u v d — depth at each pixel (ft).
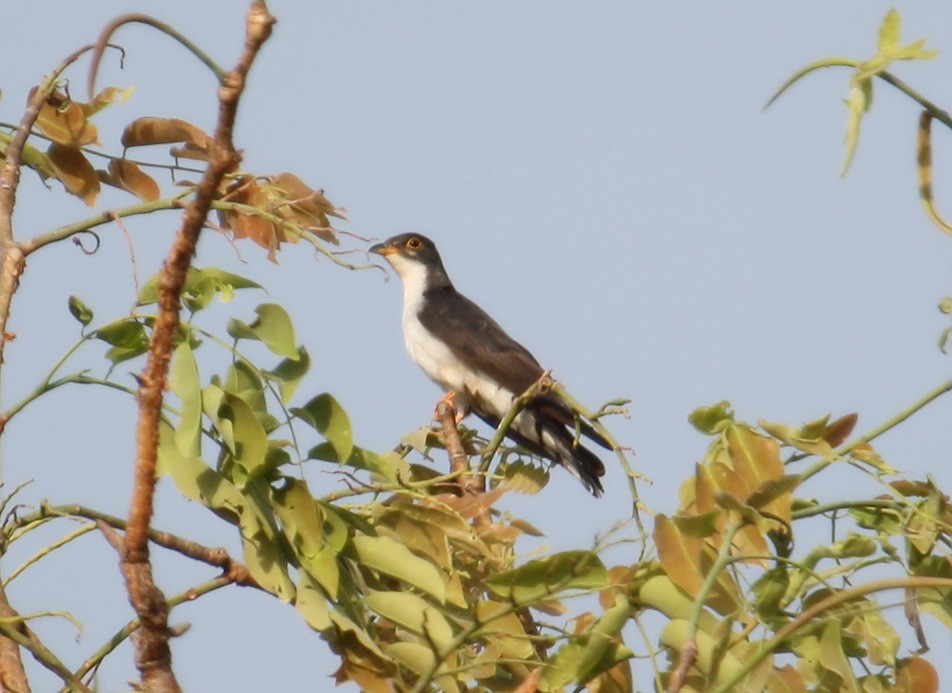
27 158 29.43
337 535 24.18
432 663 23.24
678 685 20.27
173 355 24.43
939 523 25.32
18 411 24.13
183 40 21.29
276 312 25.38
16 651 22.82
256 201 30.14
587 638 23.44
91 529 23.88
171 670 21.31
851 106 25.82
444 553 24.81
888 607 23.43
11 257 26.11
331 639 23.30
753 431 25.39
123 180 29.96
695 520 23.15
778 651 23.90
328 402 25.43
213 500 23.65
